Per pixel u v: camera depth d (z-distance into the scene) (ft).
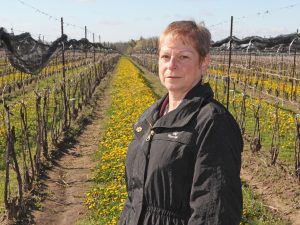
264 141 44.21
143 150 8.05
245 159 38.04
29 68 41.65
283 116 54.70
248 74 98.32
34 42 42.65
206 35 8.26
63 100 49.16
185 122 7.50
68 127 48.55
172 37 8.09
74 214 27.30
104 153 36.76
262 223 24.41
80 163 38.32
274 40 48.83
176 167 7.42
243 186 31.42
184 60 8.05
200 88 8.04
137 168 8.13
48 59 48.03
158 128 7.86
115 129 46.57
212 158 7.08
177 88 8.18
